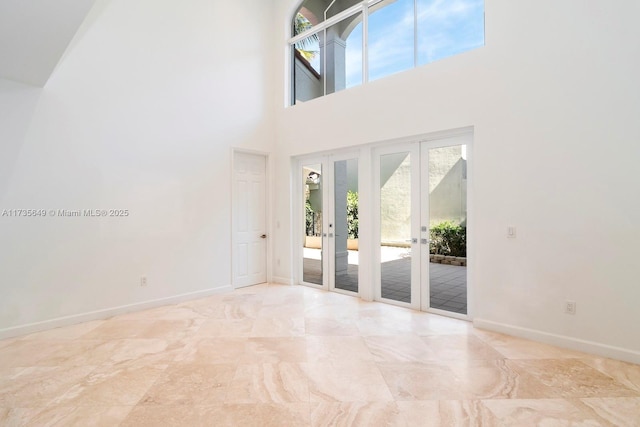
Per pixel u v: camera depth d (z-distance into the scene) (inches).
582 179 109.5
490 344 115.7
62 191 134.5
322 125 188.2
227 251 191.5
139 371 96.9
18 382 90.7
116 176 149.3
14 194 123.6
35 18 88.3
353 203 181.8
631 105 101.3
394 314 149.6
